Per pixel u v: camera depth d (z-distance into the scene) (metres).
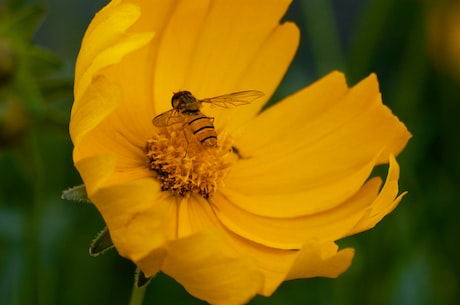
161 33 0.32
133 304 0.31
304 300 0.38
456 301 0.38
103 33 0.29
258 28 0.33
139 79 0.32
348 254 0.29
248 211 0.32
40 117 0.34
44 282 0.36
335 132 0.33
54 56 0.34
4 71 0.34
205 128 0.32
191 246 0.29
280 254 0.31
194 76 0.33
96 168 0.28
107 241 0.30
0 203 0.38
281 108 0.33
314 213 0.32
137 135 0.32
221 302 0.29
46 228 0.38
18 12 0.34
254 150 0.33
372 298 0.38
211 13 0.32
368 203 0.32
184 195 0.32
